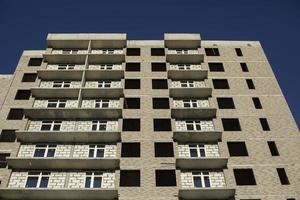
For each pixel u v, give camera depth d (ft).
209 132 113.91
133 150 113.91
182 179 106.01
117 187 102.78
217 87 136.05
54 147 113.50
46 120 121.39
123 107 127.13
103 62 144.46
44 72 134.62
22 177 105.40
